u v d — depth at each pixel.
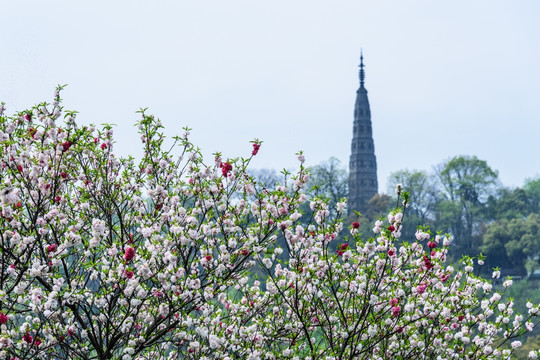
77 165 12.05
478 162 119.00
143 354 12.06
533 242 102.81
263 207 11.20
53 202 10.72
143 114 11.55
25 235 10.38
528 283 88.38
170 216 11.47
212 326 11.22
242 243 11.47
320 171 111.81
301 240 10.90
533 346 34.38
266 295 12.52
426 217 119.06
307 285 11.03
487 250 107.69
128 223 12.02
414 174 118.62
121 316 11.08
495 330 12.93
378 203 116.88
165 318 10.38
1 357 9.88
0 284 9.70
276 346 13.02
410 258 11.46
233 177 11.64
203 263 10.75
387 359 12.43
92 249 10.77
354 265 11.42
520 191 123.62
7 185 9.67
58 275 9.79
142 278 10.19
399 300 11.45
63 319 10.50
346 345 11.25
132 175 12.17
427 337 12.67
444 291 12.70
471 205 115.88
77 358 11.16
